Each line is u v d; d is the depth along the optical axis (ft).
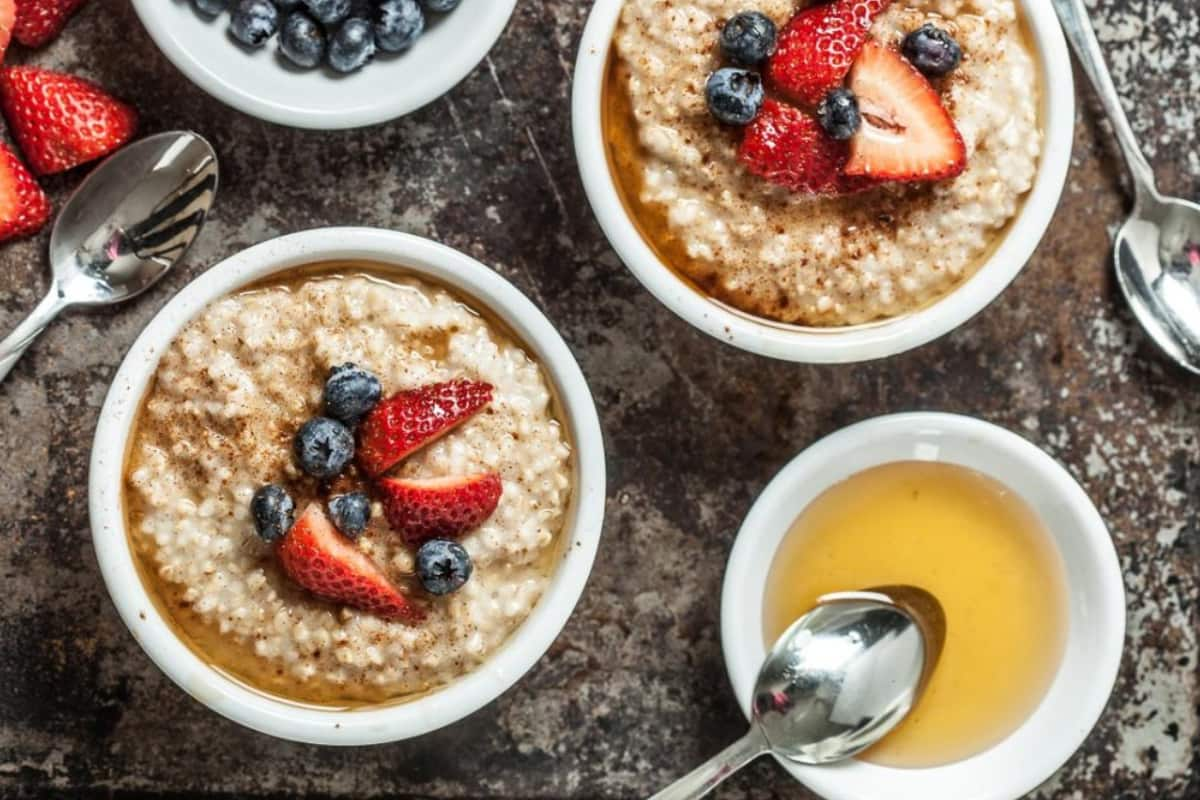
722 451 2.55
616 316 2.54
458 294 2.37
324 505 2.32
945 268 2.38
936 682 2.54
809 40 2.32
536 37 2.52
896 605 2.51
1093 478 2.58
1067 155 2.38
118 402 2.30
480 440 2.34
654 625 2.55
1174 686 2.59
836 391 2.56
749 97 2.31
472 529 2.34
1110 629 2.47
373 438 2.31
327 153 2.51
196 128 2.50
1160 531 2.58
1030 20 2.38
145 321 2.50
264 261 2.32
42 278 2.50
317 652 2.32
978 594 2.53
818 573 2.52
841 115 2.29
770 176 2.33
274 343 2.33
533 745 2.55
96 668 2.52
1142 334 2.57
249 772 2.53
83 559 2.51
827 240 2.36
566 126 2.52
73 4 2.47
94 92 2.46
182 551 2.32
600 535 2.46
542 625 2.35
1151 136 2.56
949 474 2.52
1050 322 2.56
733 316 2.37
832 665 2.47
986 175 2.37
